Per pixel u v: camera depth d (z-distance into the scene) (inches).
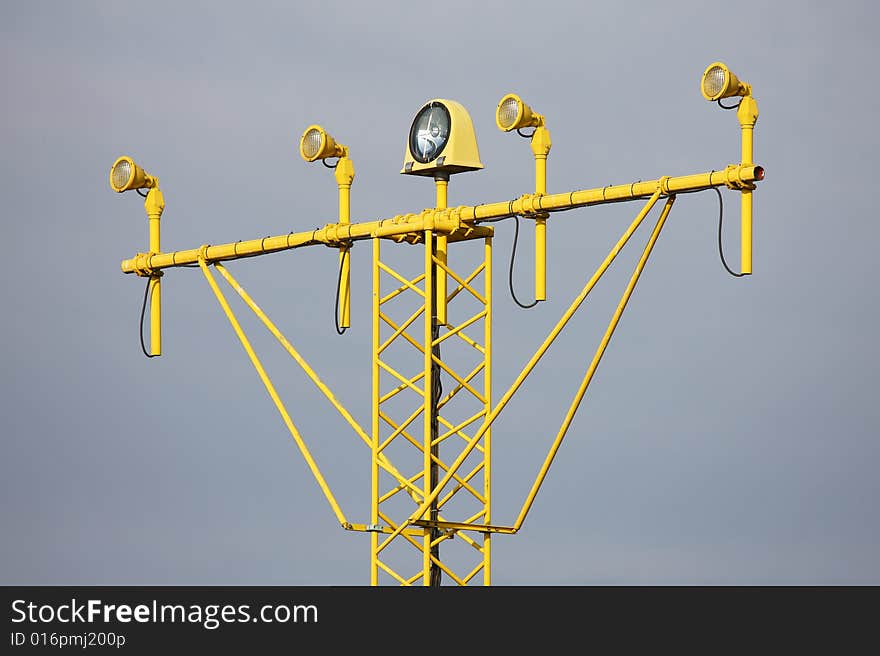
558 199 2022.6
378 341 2149.4
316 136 2204.7
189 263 2363.4
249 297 2300.7
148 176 2407.7
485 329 2197.3
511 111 2057.1
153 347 2417.6
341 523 2156.7
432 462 2126.0
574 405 2034.9
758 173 1871.3
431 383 2114.9
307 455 2224.4
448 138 2146.9
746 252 1883.6
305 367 2226.9
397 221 2155.5
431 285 2114.9
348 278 2224.4
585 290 1993.1
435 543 2159.2
